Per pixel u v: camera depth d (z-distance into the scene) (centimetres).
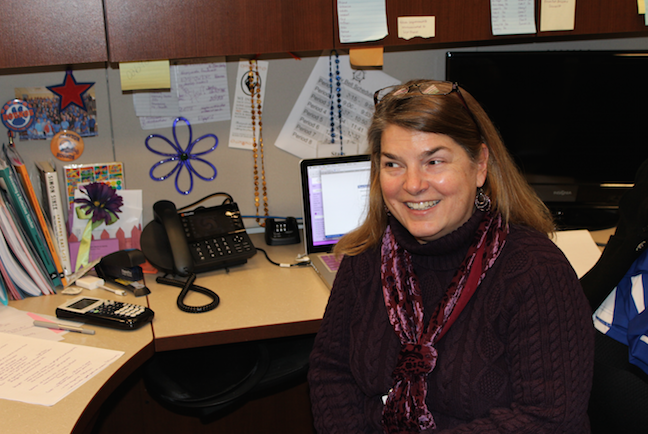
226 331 111
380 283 95
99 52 120
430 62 168
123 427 167
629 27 139
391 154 84
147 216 161
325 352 99
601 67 154
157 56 123
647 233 91
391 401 86
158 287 132
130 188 157
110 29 119
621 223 98
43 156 148
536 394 75
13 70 141
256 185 168
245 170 166
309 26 128
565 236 146
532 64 153
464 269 85
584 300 77
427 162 82
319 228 149
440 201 84
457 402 81
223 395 122
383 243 98
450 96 82
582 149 159
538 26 137
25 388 89
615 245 96
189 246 140
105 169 150
